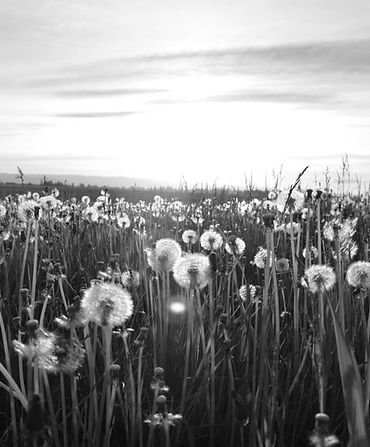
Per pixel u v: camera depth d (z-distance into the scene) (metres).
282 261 4.34
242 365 3.30
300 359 3.35
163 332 3.58
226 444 2.86
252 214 9.21
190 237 4.68
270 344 3.10
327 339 3.20
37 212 3.78
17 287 4.74
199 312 3.14
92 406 2.62
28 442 2.13
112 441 2.91
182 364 3.41
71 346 2.44
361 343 3.44
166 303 3.60
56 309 4.09
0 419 3.15
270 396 2.68
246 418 2.81
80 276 5.23
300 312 3.97
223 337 3.39
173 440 2.85
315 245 5.64
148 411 2.96
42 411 1.93
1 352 3.53
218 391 3.21
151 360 3.44
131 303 2.50
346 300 3.78
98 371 3.37
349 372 1.94
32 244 6.08
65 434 2.48
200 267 2.98
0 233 5.36
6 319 3.81
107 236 7.64
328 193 7.95
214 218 8.45
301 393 2.99
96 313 2.42
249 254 6.11
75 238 6.96
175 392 3.22
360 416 1.89
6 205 8.76
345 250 3.94
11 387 2.61
